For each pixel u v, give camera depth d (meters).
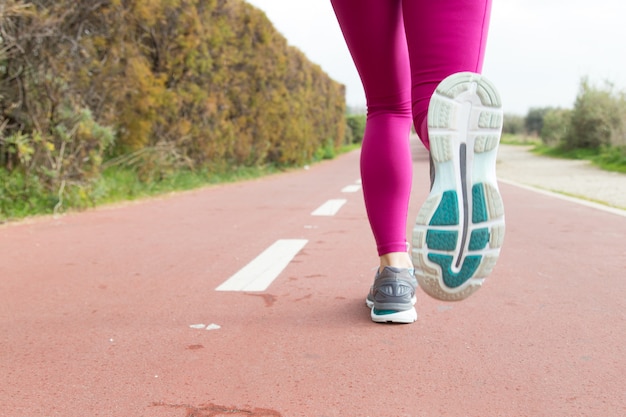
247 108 14.54
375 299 2.21
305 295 2.68
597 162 17.69
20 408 1.49
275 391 1.58
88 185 6.78
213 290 2.79
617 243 4.16
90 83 7.26
